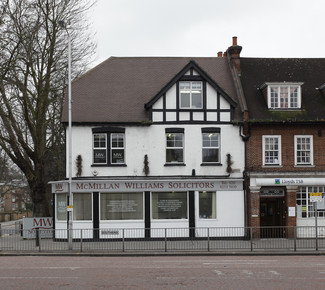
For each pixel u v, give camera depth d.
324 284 11.62
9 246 20.50
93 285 11.58
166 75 28.30
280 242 20.59
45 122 29.64
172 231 24.42
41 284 11.75
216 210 25.03
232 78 28.36
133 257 18.42
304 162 25.45
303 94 27.44
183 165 25.14
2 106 28.36
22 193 76.12
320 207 25.11
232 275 13.11
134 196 25.06
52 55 27.36
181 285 11.52
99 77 27.88
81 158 24.83
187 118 25.33
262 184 24.62
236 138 25.41
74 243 21.03
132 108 25.80
